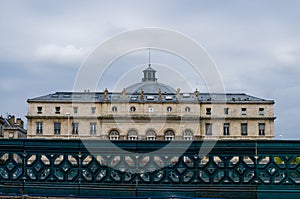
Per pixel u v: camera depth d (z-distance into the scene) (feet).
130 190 51.34
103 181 51.67
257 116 298.15
